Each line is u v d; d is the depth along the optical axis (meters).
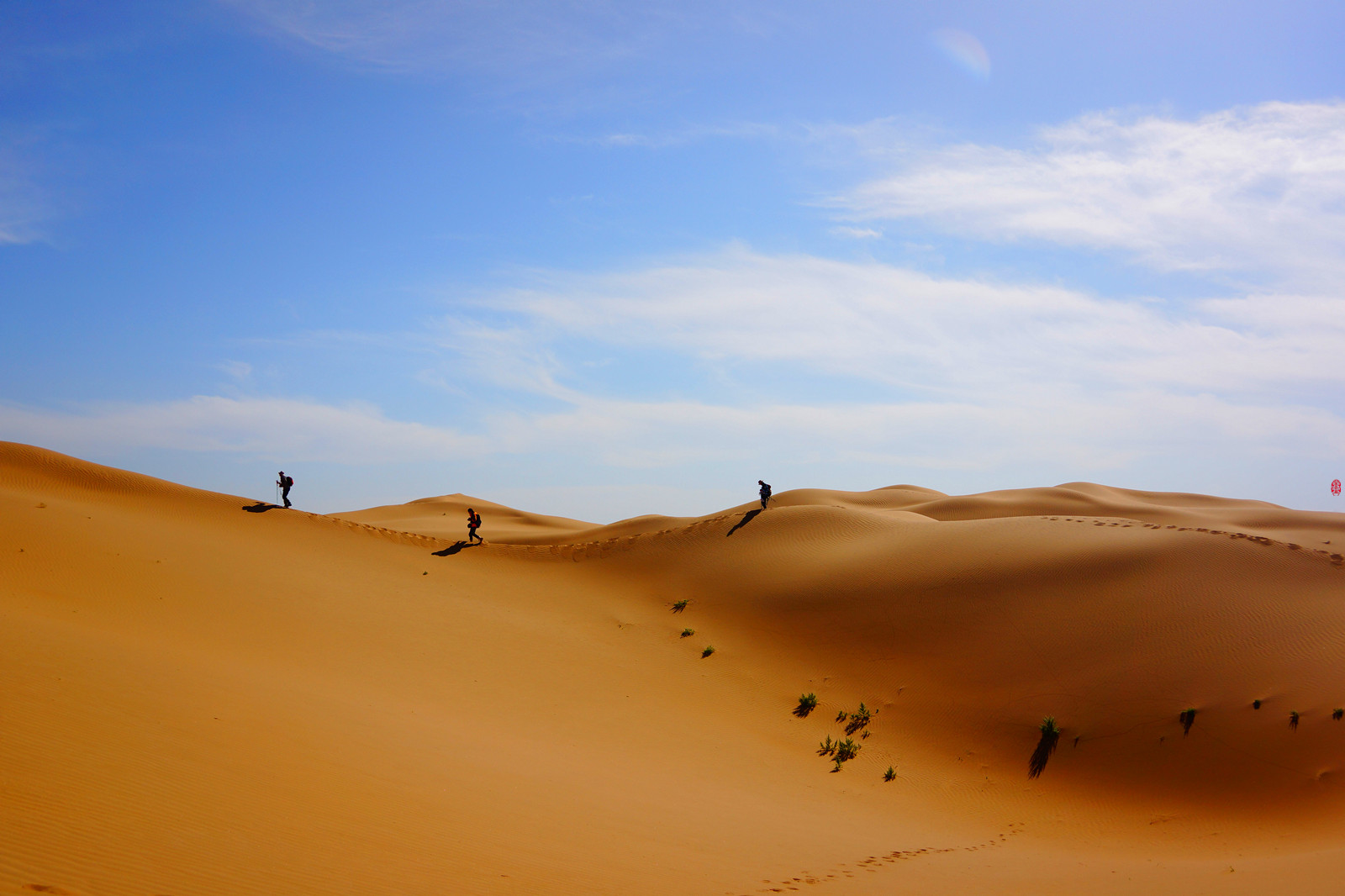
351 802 10.55
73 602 20.95
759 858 11.98
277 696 15.74
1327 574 25.33
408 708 19.05
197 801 9.10
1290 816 17.12
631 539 41.09
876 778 20.55
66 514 30.20
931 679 24.91
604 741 20.34
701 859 11.34
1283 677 20.80
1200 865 13.40
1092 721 21.39
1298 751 18.67
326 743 13.25
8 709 10.45
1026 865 13.55
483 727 19.05
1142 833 17.16
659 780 17.42
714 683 26.19
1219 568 26.22
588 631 29.91
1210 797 18.36
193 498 39.66
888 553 33.59
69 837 7.25
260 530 37.28
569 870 9.60
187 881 6.95
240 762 11.01
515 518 91.56
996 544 32.03
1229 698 20.69
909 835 15.96
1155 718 20.83
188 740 11.34
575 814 12.70
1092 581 27.30
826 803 18.23
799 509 41.25
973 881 11.73
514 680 24.03
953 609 27.97
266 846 8.24
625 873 9.89
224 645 20.86
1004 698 23.23
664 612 32.25
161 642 18.89
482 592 33.72
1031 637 25.38
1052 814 18.56
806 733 23.19
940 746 22.05
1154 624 24.17
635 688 25.00
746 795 17.64
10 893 5.86
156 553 27.98
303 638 23.58
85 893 6.22
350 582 31.09
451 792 12.34
